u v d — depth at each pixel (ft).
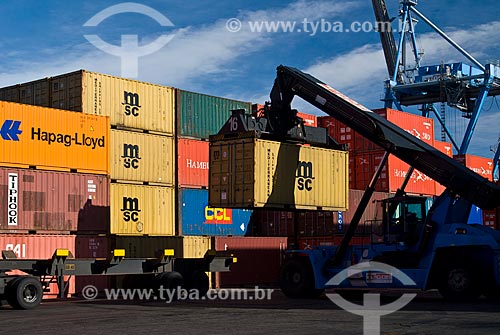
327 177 83.51
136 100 92.22
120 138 89.15
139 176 90.84
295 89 75.92
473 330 40.27
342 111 72.02
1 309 60.49
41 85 92.17
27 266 63.31
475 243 63.10
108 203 84.12
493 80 175.32
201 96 101.45
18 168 75.15
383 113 116.57
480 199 65.82
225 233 102.22
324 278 71.77
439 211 66.80
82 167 81.76
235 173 75.20
